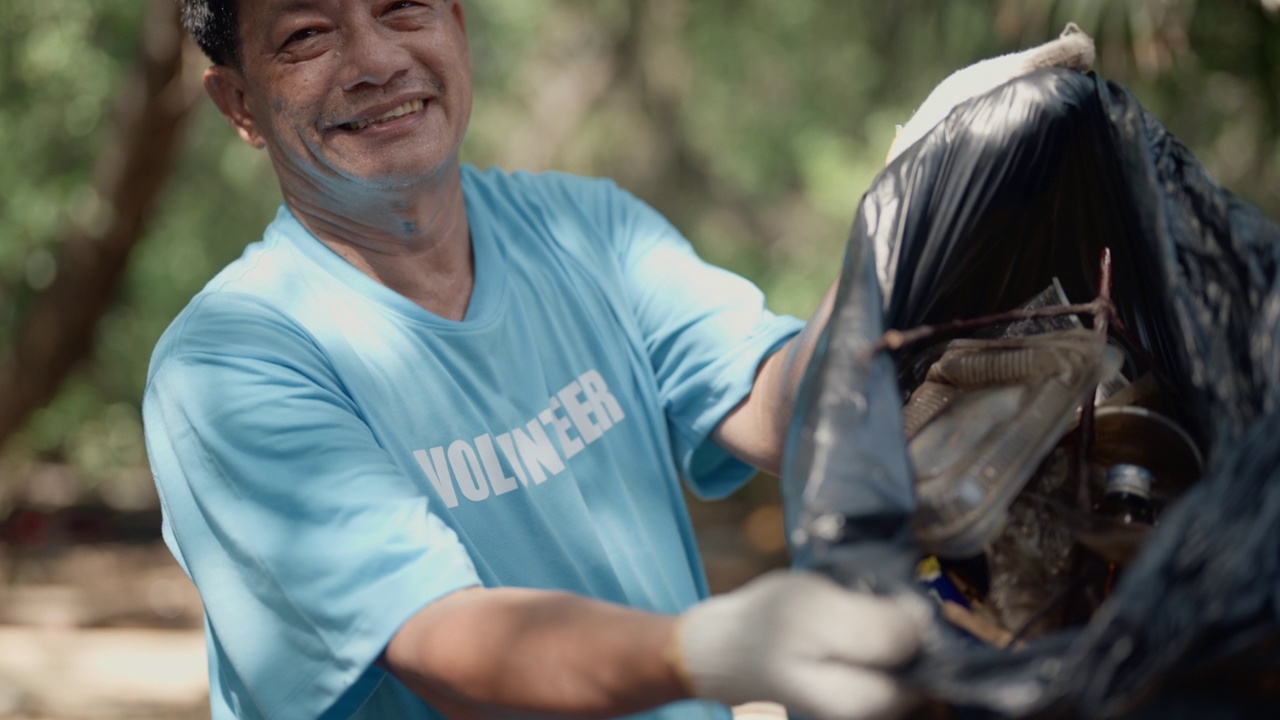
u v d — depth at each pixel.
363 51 1.68
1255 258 1.17
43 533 10.88
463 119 1.78
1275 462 1.00
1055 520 1.22
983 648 1.03
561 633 1.19
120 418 11.19
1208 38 3.71
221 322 1.60
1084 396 1.23
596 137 9.45
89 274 7.46
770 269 9.65
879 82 8.19
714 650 1.04
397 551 1.35
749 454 1.80
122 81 7.77
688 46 9.41
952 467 1.16
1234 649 0.99
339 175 1.70
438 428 1.65
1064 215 1.38
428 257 1.78
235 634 1.45
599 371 1.81
